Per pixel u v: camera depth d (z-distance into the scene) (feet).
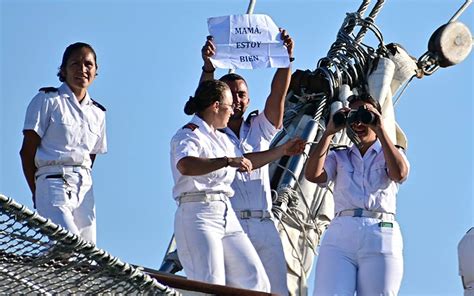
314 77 66.18
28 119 51.01
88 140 51.55
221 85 51.44
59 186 50.67
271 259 53.57
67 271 41.37
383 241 50.62
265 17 54.19
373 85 67.15
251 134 54.85
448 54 72.74
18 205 38.93
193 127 50.90
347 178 51.42
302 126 64.85
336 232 51.03
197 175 49.80
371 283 50.37
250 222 53.67
